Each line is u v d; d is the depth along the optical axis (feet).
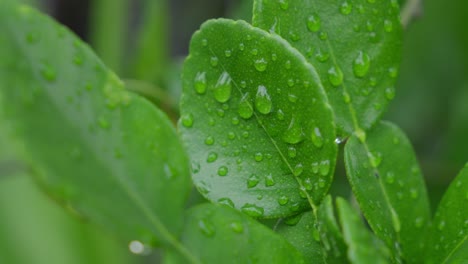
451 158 1.92
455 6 2.00
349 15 1.03
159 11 2.04
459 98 1.99
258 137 0.99
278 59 0.97
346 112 1.04
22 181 1.87
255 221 0.95
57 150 0.89
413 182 1.05
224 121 0.99
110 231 0.89
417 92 2.07
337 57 1.03
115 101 0.92
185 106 0.99
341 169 1.62
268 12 1.01
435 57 2.05
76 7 2.32
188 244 0.93
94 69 0.92
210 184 0.99
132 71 2.07
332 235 0.91
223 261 0.93
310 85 0.97
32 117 0.88
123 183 0.91
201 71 0.99
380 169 1.04
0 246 1.84
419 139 2.07
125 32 2.23
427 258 1.03
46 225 1.89
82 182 0.89
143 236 0.91
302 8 1.02
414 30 2.04
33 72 0.89
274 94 0.98
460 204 1.03
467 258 1.02
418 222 1.04
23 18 0.90
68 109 0.90
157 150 0.92
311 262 0.99
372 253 0.89
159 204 0.92
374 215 1.00
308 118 0.97
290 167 0.99
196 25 2.55
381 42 1.04
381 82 1.04
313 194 0.99
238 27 0.97
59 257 1.88
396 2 1.04
